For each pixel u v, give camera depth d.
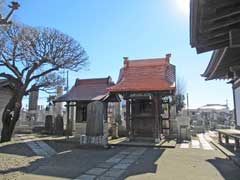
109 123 18.02
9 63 14.80
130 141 14.02
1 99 17.17
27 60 15.41
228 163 8.39
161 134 15.43
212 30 4.62
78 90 18.45
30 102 25.83
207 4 3.87
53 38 16.84
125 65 16.05
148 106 15.75
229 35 4.61
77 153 10.62
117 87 14.36
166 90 13.42
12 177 6.73
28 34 15.62
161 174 7.00
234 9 4.03
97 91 17.80
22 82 15.34
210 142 14.58
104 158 9.48
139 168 7.77
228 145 12.48
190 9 4.08
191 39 4.97
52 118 21.00
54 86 18.88
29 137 16.80
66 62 16.52
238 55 6.84
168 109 16.48
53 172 7.31
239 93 9.35
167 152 10.80
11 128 14.82
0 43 14.04
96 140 12.16
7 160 8.89
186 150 11.35
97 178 6.68
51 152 10.88
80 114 18.02
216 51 6.48
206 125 30.23
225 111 42.25
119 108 20.83
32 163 8.54
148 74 15.02
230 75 9.21
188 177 6.64
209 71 8.87
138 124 15.86
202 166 7.94
